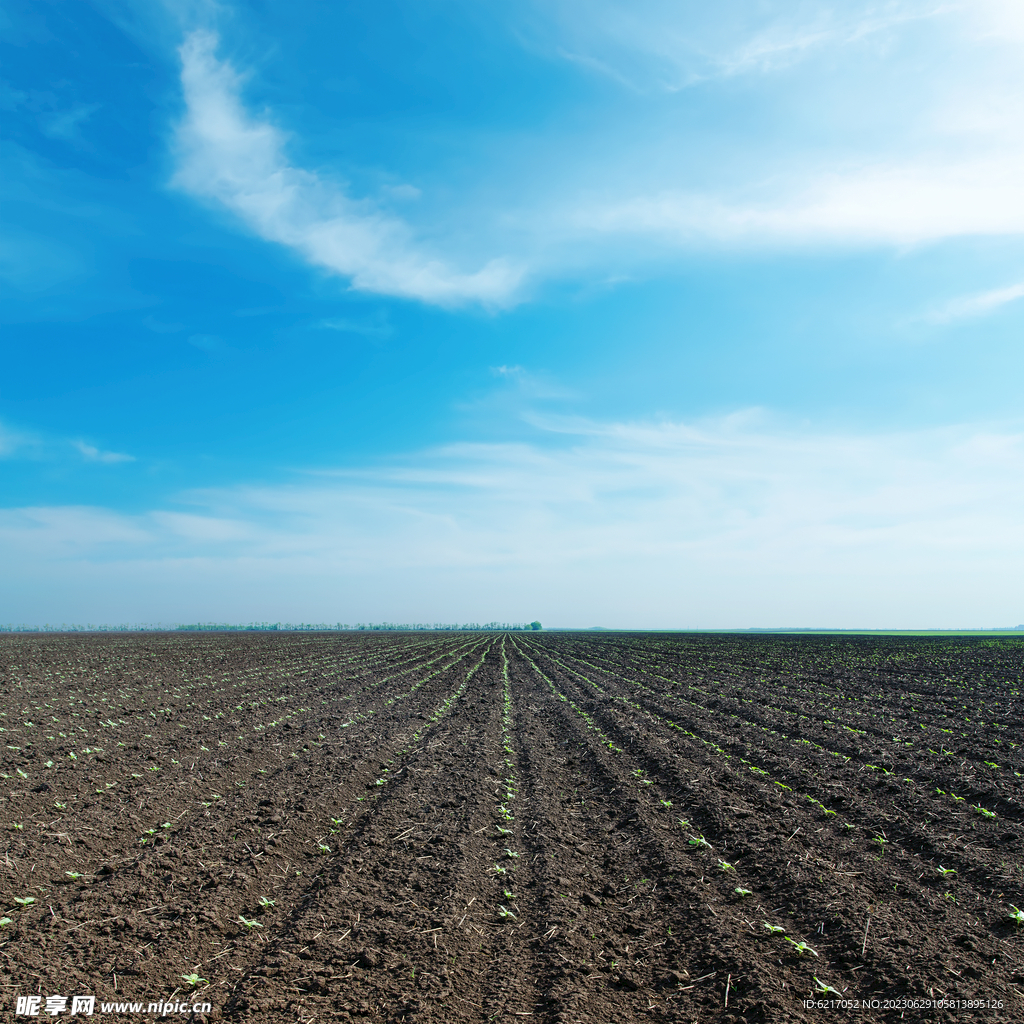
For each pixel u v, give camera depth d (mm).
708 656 40531
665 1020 5023
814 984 5320
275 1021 4965
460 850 8398
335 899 6938
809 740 14078
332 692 23250
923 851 7848
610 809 10203
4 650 38875
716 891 7117
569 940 6180
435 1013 5090
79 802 9750
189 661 34375
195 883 7230
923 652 41875
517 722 17656
